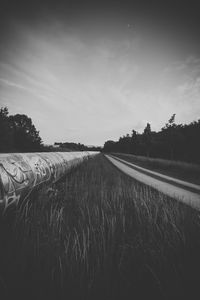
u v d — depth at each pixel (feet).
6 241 7.73
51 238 7.95
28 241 7.65
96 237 8.58
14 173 10.66
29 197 13.09
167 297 5.48
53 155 24.38
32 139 104.88
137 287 5.87
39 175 14.56
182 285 5.85
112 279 6.07
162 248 7.59
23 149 97.60
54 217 10.35
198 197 21.70
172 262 6.82
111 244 7.86
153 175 42.78
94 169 42.86
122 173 42.39
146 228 10.18
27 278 5.85
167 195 21.20
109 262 6.65
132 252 7.29
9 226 9.27
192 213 12.18
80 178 28.04
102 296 5.41
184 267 6.59
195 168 50.14
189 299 5.42
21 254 6.73
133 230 9.91
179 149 105.70
